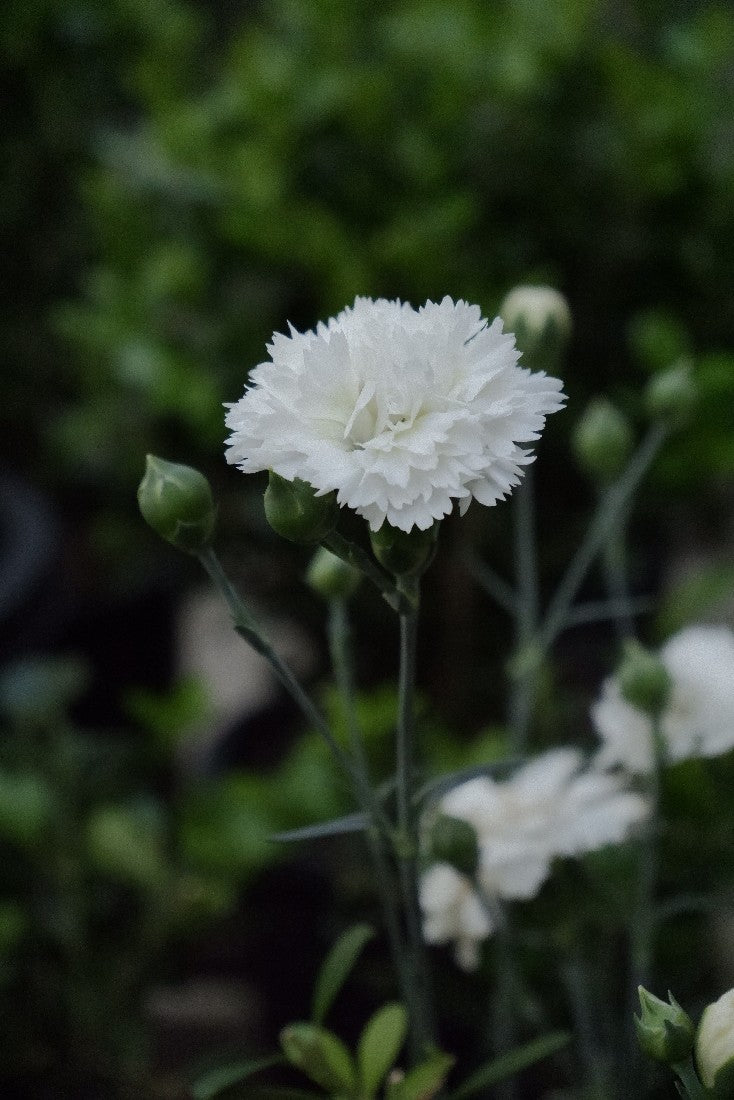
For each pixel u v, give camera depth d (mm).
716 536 760
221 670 998
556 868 458
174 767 812
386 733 557
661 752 444
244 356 686
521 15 656
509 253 659
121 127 1022
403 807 402
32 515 845
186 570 795
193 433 710
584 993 457
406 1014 427
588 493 711
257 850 551
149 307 692
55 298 1044
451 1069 552
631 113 647
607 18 722
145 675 896
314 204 669
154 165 683
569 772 458
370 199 673
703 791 483
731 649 456
